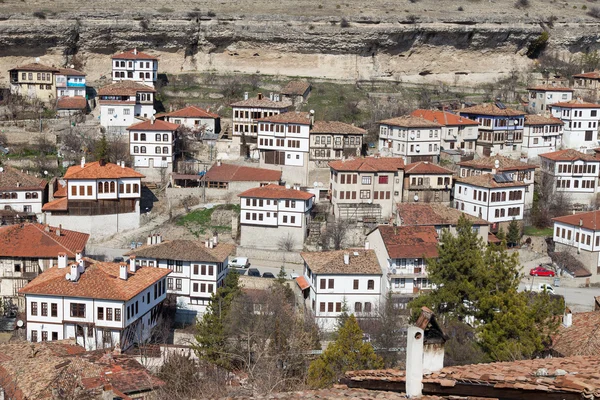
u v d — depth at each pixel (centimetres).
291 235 11850
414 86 18350
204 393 4706
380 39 18300
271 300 8525
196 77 17738
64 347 6381
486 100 17650
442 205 11731
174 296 9838
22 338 8125
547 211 12875
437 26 18738
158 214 12850
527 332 5831
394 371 2928
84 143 14100
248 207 11925
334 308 9388
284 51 18400
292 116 13750
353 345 6419
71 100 15912
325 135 13500
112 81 16988
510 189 12238
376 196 12456
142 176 12412
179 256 9781
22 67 16188
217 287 9794
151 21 17850
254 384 4522
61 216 12075
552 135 15362
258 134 13788
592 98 18125
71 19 17475
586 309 9856
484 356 5878
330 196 12812
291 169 13612
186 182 13425
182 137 14425
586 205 13238
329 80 18212
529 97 17400
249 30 18212
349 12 19075
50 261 9600
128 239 12094
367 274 9362
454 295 6925
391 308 8219
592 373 2430
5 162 13538
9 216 11925
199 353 6950
